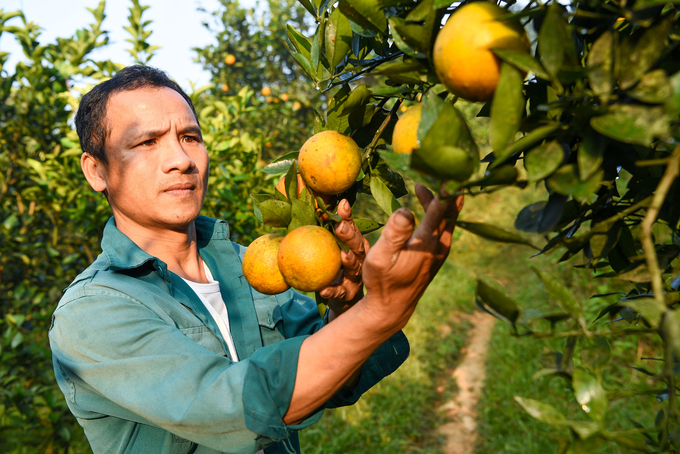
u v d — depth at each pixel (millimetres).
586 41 762
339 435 4730
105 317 1149
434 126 646
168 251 1562
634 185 841
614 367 4680
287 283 1045
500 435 4711
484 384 6055
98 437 1281
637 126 601
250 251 1067
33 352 3783
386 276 828
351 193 1101
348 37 999
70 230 4531
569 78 649
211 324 1418
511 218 11766
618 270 907
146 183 1414
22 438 3789
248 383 911
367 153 1048
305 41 1115
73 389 1252
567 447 706
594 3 669
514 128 662
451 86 730
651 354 4527
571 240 779
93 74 4340
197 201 1502
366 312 887
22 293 4086
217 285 1592
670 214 812
